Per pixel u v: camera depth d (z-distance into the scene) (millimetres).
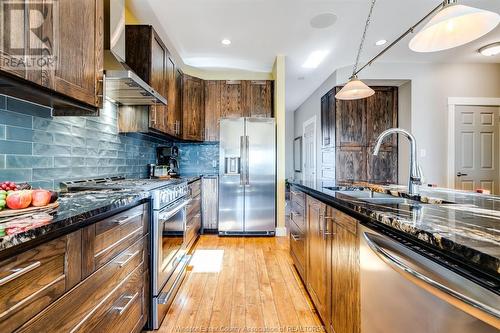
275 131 3965
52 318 819
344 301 1329
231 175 3875
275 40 3414
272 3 2633
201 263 2828
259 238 3783
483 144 4172
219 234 3883
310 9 2730
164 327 1731
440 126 4145
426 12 2777
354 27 3088
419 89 4137
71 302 916
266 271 2613
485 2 2656
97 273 1089
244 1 2600
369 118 4441
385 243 932
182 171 4469
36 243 764
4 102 1332
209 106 4332
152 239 1732
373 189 2023
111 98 2395
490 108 4164
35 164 1538
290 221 2969
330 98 4684
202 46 3574
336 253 1452
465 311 585
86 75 1346
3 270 646
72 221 892
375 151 1750
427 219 878
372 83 4316
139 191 1629
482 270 602
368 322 1059
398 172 4426
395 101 4465
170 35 3279
